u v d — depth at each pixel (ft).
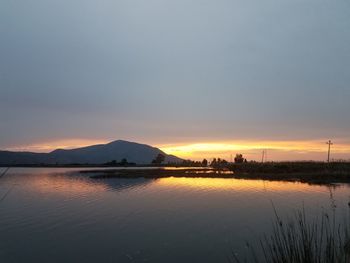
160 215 83.92
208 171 275.18
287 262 28.04
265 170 234.17
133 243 60.29
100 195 125.39
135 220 78.64
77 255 54.95
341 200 101.35
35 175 262.47
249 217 79.00
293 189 133.90
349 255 28.22
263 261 47.57
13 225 75.72
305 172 214.69
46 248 58.70
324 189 132.98
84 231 69.46
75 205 102.32
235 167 275.18
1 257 54.49
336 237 50.08
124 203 104.42
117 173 270.05
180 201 106.42
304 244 28.37
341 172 190.70
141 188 148.36
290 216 77.00
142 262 50.93
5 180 205.77
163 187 151.74
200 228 69.62
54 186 163.43
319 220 67.92
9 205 104.06
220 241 59.93
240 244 57.31
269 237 59.41
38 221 79.51
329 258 27.86
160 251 55.62
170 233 66.39
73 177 233.14
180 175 232.12
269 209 88.99
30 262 52.19
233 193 123.95
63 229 71.46
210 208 92.63
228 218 78.59
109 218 81.51
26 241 62.95
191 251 55.01
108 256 54.03
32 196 125.90
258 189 135.33
